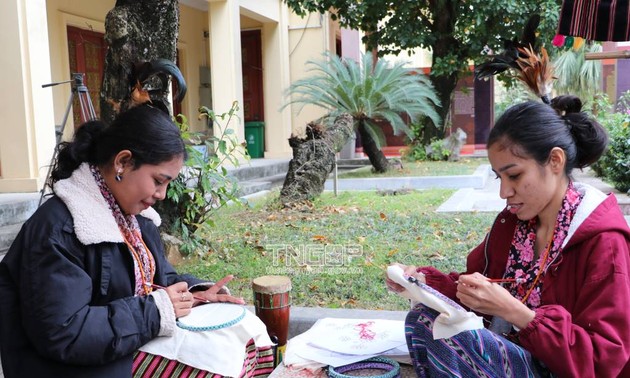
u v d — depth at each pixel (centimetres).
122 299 201
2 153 719
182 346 205
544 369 184
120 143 198
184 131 486
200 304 238
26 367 193
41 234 191
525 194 182
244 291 420
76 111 1007
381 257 493
